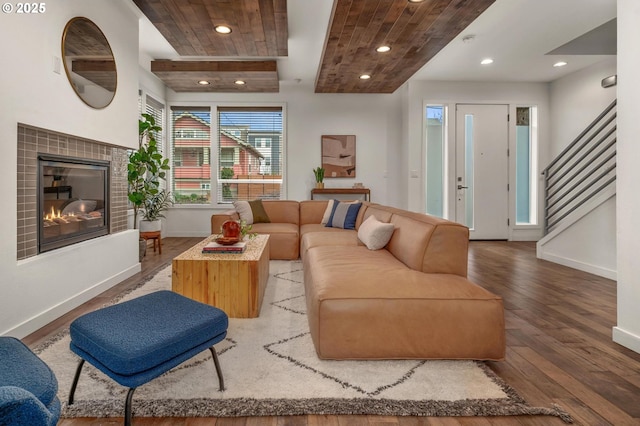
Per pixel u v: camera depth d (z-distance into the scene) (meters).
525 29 3.84
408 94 5.76
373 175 6.16
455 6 2.86
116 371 1.20
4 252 1.92
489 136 5.84
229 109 6.07
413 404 1.41
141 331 1.32
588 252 3.77
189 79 5.11
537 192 5.87
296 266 3.86
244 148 6.11
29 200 2.20
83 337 1.32
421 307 1.72
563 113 5.54
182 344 1.33
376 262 2.31
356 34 3.38
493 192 5.89
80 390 1.49
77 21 2.53
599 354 1.87
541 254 4.42
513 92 5.80
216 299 2.37
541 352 1.90
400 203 6.18
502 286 3.20
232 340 2.00
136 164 4.35
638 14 1.87
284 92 6.06
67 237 2.57
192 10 3.07
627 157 1.95
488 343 1.71
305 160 6.11
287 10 3.35
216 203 6.07
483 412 1.37
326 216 4.54
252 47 3.91
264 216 4.69
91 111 2.71
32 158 2.23
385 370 1.67
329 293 1.76
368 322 1.71
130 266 3.41
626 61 1.94
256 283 2.37
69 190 2.69
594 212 3.70
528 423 1.32
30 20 2.09
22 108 2.03
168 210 6.04
